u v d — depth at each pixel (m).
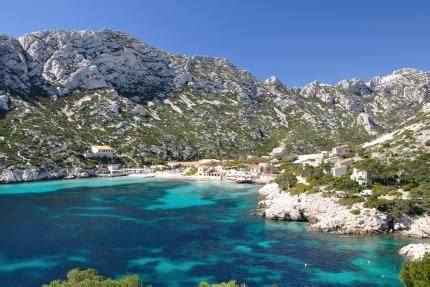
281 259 73.56
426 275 45.69
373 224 89.25
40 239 87.25
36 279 63.91
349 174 126.44
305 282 62.94
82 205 130.00
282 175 154.12
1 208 123.44
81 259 73.81
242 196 150.62
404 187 108.38
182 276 65.62
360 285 61.56
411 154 140.75
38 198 143.88
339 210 95.69
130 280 48.78
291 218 104.19
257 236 89.44
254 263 71.69
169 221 105.94
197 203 135.00
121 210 121.69
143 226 100.00
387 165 131.25
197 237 89.25
